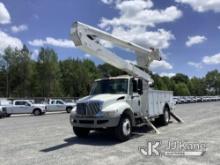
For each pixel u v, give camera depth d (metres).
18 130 14.41
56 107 31.94
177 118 15.89
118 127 9.97
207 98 69.44
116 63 11.54
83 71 80.38
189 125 14.63
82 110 10.16
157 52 13.94
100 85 11.73
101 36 11.24
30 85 70.38
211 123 15.40
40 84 69.75
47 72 69.12
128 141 10.12
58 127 15.29
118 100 10.52
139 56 13.88
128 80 11.32
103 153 8.18
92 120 9.90
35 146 9.59
